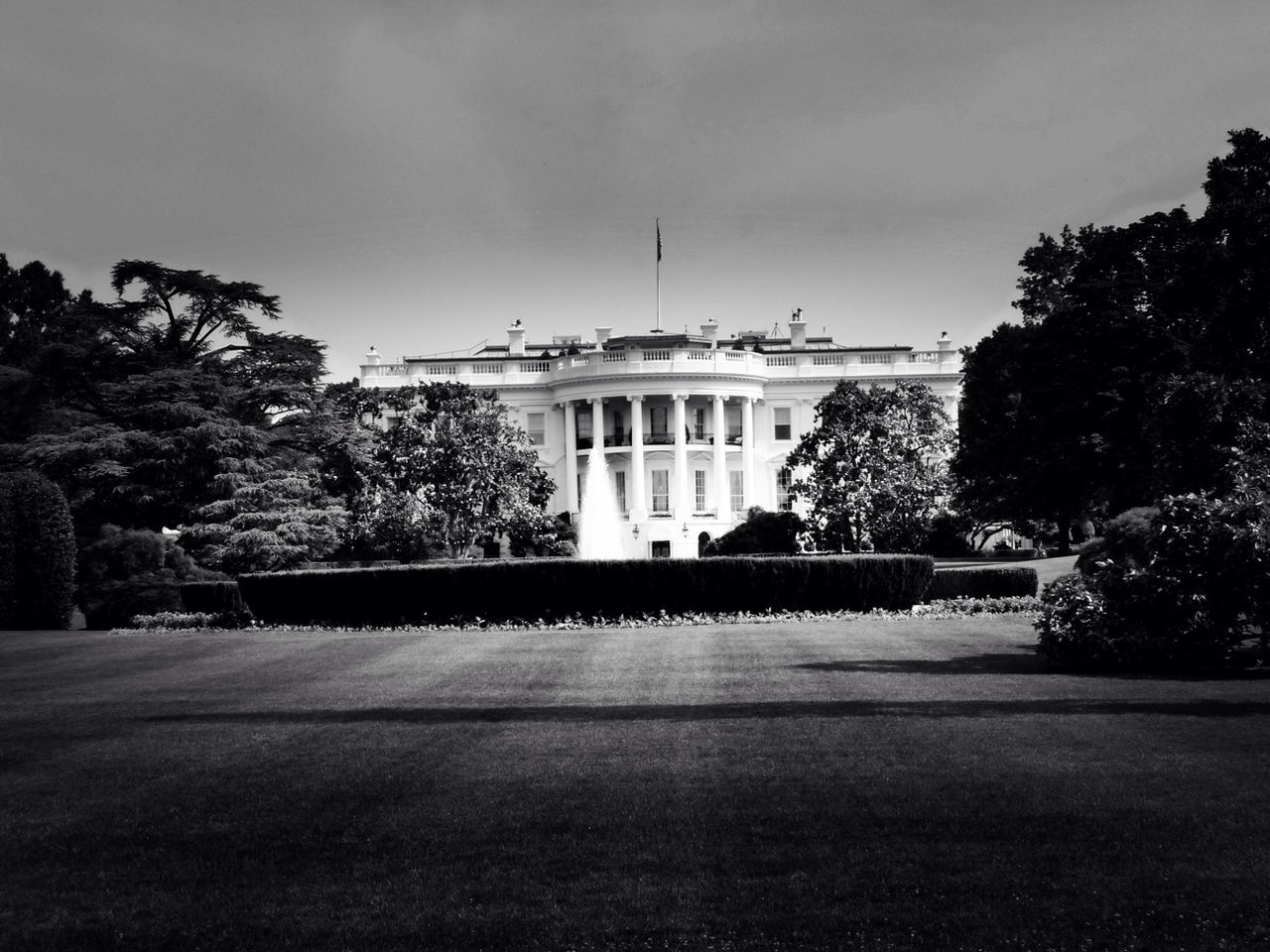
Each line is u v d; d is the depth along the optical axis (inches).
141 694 792.9
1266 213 1612.9
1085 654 790.5
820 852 399.5
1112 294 2098.9
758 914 349.1
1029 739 552.4
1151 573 801.6
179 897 378.0
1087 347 2117.4
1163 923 336.2
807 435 2140.7
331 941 340.2
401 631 1186.0
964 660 846.5
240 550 1796.3
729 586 1219.9
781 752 543.2
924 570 1288.1
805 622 1171.3
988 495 2687.0
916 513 2059.5
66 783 525.7
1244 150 1715.1
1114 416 2080.5
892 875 376.8
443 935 341.4
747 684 753.6
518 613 1205.1
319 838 434.6
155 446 1984.5
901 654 892.0
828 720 613.6
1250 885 359.3
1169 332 2052.2
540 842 420.2
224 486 1939.0
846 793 469.1
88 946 343.0
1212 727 568.7
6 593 1487.5
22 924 359.3
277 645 1073.5
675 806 459.2
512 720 648.4
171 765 558.9
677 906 356.2
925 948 325.4
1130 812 431.5
